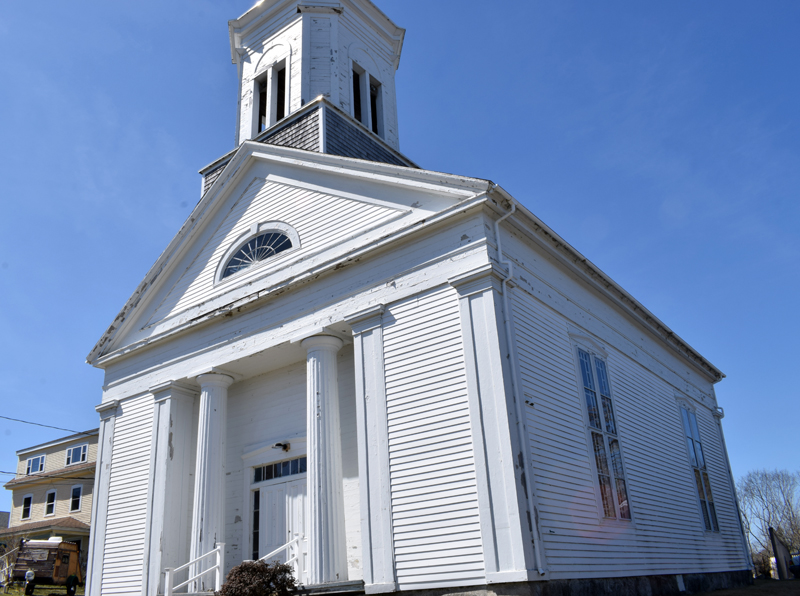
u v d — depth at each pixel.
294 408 14.97
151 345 16.97
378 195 14.17
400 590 10.77
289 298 14.47
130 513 15.77
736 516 21.12
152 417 16.28
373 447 11.91
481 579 10.10
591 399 13.82
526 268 12.93
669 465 16.98
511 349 11.28
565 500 11.36
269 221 16.27
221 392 15.36
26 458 41.94
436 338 11.88
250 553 14.52
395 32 23.06
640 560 13.34
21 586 25.91
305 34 20.34
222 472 14.77
